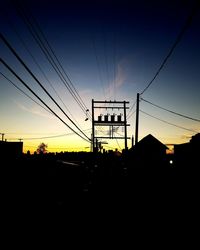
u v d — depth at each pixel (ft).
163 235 27.14
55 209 41.78
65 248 23.68
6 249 23.41
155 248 23.22
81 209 43.37
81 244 24.73
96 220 35.14
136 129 77.20
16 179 36.19
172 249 22.88
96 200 54.13
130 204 47.98
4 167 35.91
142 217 36.32
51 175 47.96
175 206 43.73
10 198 32.99
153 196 57.16
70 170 66.49
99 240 26.02
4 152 44.19
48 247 23.98
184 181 73.26
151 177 95.91
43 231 29.35
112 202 51.19
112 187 81.20
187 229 29.30
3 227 28.50
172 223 32.12
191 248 23.04
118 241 25.48
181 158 100.78
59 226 31.68
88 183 90.58
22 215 33.47
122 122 98.58
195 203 44.91
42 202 40.98
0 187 32.40
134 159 125.90
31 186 39.06
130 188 75.31
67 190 58.49
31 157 47.67
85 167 94.43
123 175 122.31
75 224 32.81
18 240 25.85
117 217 36.88
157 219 34.71
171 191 63.00
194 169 80.89
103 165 144.36
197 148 88.94
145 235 27.35
